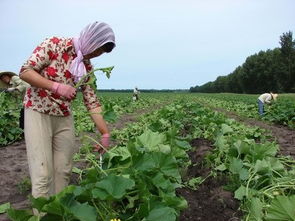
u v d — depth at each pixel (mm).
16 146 9484
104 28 3859
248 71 92375
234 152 5777
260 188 4922
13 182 6195
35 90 3934
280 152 8312
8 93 10609
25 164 7461
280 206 3527
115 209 3535
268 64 89188
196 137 9266
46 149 3947
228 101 37719
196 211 4668
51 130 4035
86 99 4309
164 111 12461
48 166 3949
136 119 16672
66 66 3924
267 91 90875
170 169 4242
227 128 8008
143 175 3867
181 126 9836
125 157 4234
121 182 3309
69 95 3797
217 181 5680
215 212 4656
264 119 17594
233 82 104812
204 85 144875
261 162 4996
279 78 86062
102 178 3527
